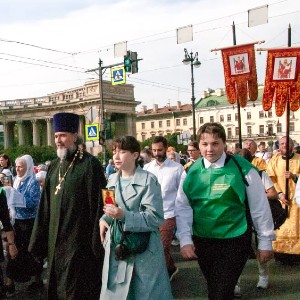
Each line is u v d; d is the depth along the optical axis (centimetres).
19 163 696
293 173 799
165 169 681
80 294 413
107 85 7962
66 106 8644
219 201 380
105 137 1962
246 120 9581
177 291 654
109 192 358
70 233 418
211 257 385
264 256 376
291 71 793
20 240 654
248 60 892
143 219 360
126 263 366
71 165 430
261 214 379
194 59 2547
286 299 604
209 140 380
